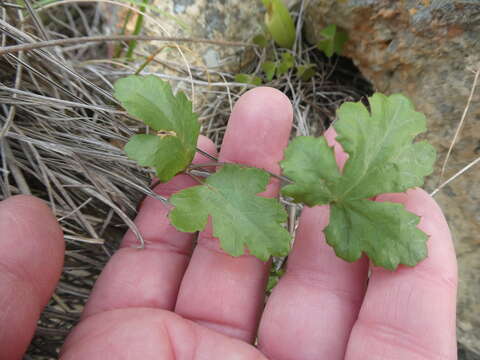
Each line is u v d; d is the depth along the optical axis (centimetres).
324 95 13
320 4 11
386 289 8
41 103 9
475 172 10
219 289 9
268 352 8
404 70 11
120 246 10
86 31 13
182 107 8
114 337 7
